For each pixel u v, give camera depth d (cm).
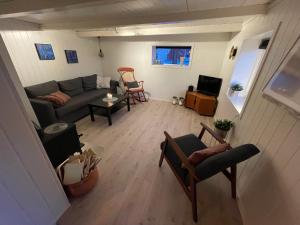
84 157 164
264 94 129
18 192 97
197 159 117
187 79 437
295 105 87
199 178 108
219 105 338
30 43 300
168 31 332
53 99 285
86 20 268
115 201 151
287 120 99
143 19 234
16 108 89
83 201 150
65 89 351
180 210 144
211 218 138
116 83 461
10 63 176
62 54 373
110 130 290
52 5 153
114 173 185
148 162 204
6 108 84
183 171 138
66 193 152
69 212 140
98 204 147
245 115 176
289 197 87
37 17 249
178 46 414
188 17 207
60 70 373
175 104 450
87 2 142
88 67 464
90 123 318
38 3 157
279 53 122
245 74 237
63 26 290
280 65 110
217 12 189
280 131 105
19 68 288
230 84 259
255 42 204
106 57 503
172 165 157
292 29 109
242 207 141
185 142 175
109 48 486
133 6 188
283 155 98
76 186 145
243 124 178
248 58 227
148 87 491
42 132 160
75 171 148
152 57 448
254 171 132
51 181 121
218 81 354
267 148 118
